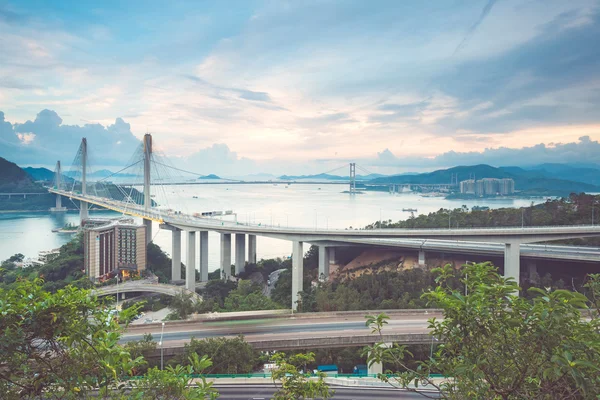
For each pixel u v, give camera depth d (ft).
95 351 32.42
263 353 167.02
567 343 26.61
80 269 407.64
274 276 442.50
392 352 36.11
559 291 27.91
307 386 53.67
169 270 463.42
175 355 159.22
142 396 37.50
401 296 249.96
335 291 276.41
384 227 422.82
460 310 30.89
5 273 403.54
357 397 132.57
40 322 30.99
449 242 348.38
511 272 290.15
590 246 336.08
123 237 425.69
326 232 330.95
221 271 443.32
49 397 33.19
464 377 32.17
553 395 30.01
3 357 29.71
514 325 29.63
